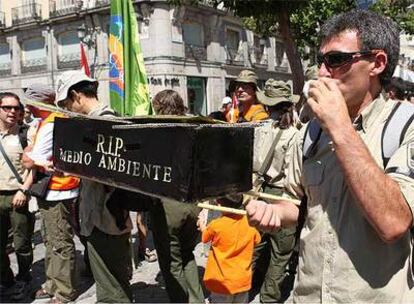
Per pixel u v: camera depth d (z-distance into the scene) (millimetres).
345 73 1577
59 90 3430
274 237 4102
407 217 1414
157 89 23016
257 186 3777
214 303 3762
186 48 24422
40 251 6285
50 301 4363
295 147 1891
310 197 1702
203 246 5680
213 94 26391
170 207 3775
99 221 3291
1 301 4559
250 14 8047
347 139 1416
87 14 24781
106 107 3432
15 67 28406
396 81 4289
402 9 12672
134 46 4422
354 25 1577
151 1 22672
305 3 8055
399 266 1554
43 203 4223
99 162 2193
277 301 4180
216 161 1891
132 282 5004
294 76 8633
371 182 1376
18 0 27719
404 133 1536
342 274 1564
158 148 1894
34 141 4227
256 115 4953
